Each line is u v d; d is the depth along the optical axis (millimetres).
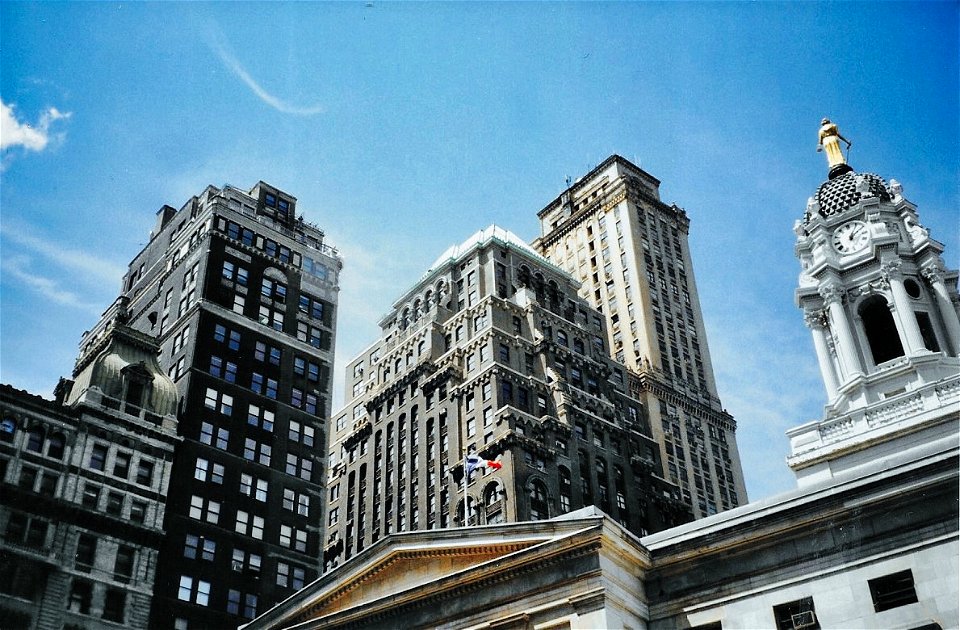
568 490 131875
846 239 74062
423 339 152375
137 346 106500
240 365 112875
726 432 176250
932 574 49125
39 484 90000
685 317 186375
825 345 71875
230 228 123625
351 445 157000
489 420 133750
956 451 50188
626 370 163250
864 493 52062
